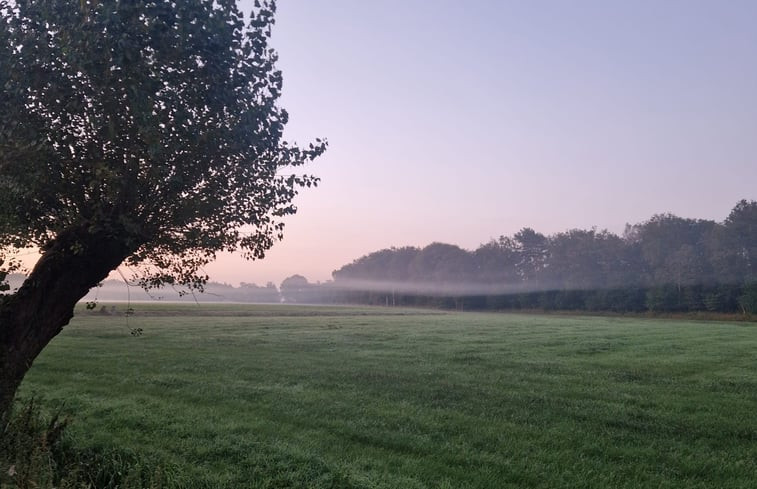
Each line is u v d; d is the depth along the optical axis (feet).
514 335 134.51
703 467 30.86
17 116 22.63
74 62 21.62
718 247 319.88
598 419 41.86
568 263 421.18
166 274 31.17
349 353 87.71
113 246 25.76
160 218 26.81
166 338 108.47
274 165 29.30
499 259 511.81
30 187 23.44
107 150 24.67
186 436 34.24
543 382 59.98
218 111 25.43
